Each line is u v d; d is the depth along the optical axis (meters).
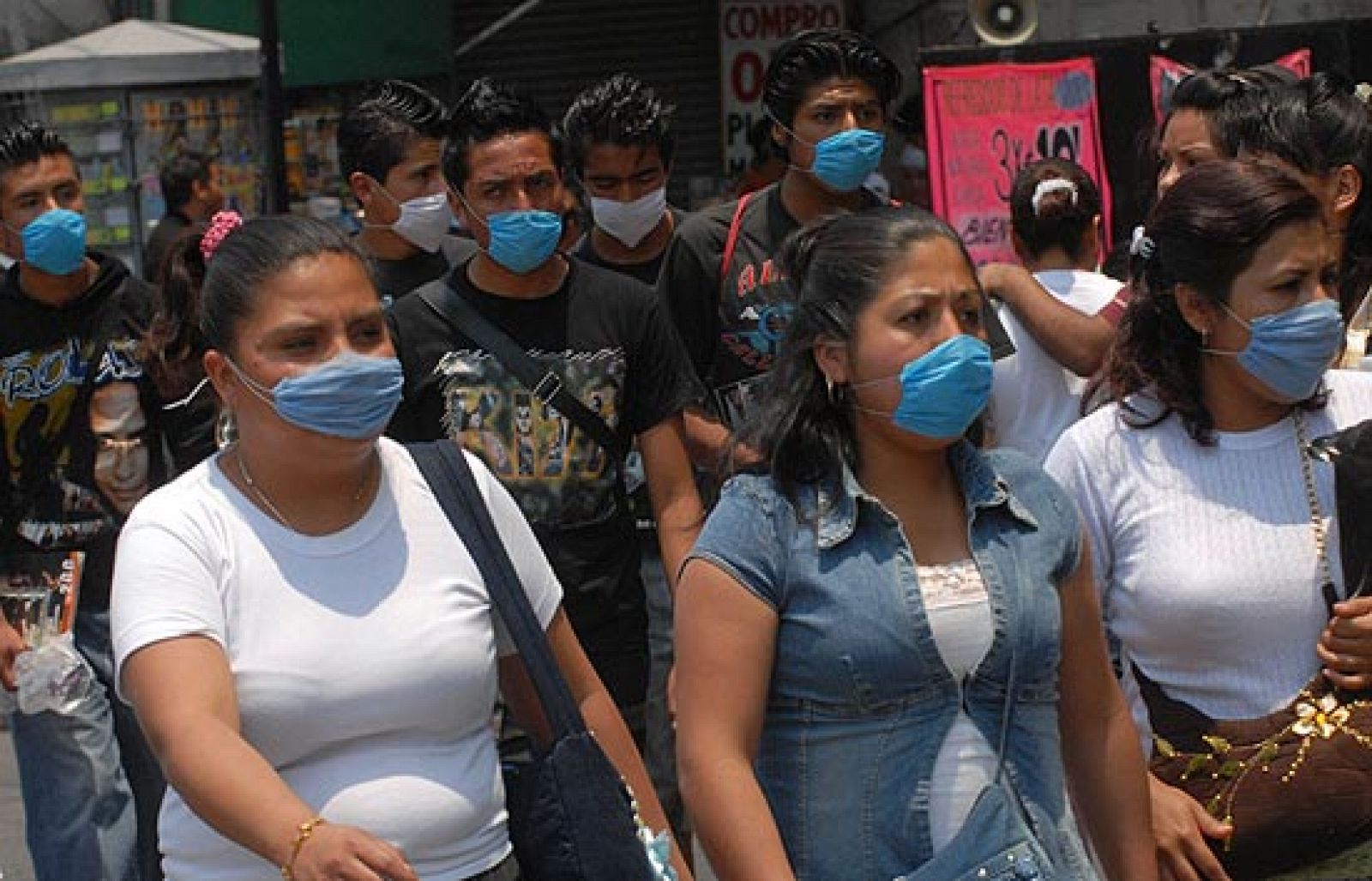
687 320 6.71
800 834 3.79
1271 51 9.46
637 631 6.07
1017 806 3.77
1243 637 4.27
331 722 3.84
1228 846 4.27
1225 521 4.29
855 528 3.78
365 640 3.87
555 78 16.58
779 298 6.57
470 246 7.26
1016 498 3.89
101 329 6.60
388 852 3.49
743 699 3.75
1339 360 5.11
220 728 3.66
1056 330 6.54
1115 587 4.39
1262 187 4.19
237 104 14.59
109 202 14.52
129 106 14.47
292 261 3.91
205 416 6.54
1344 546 4.22
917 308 3.78
